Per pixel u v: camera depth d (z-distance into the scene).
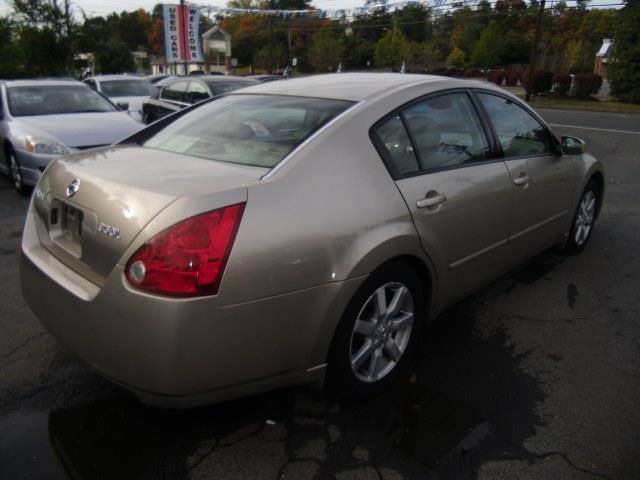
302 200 2.34
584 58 48.25
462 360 3.17
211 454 2.41
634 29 26.89
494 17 64.25
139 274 2.09
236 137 2.84
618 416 2.68
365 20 65.56
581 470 2.32
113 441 2.48
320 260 2.33
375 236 2.51
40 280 2.57
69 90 8.21
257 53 61.78
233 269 2.12
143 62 72.62
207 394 2.21
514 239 3.70
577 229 4.77
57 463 2.34
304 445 2.46
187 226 2.08
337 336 2.50
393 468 2.33
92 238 2.29
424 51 54.44
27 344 3.33
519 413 2.70
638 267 4.62
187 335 2.07
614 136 13.95
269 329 2.24
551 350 3.30
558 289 4.17
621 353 3.27
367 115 2.77
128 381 2.17
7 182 7.92
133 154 2.87
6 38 21.64
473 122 3.41
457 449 2.44
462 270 3.22
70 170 2.62
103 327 2.19
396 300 2.78
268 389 2.38
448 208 2.97
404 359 2.95
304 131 2.67
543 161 3.96
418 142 2.96
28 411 2.69
